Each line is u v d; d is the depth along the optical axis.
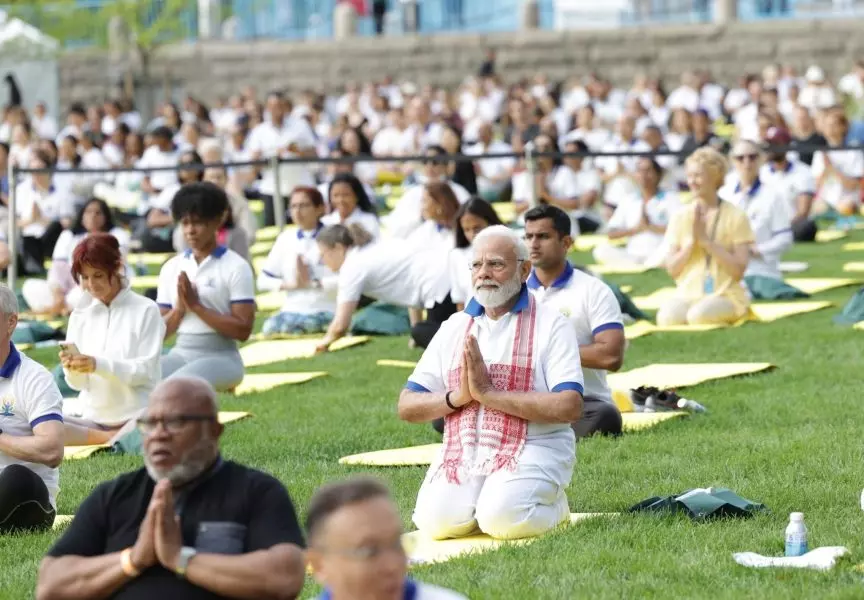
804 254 41.06
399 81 87.19
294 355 28.77
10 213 39.28
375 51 87.31
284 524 11.18
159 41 89.56
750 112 63.94
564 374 15.64
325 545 9.38
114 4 88.25
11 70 76.94
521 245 15.83
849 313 30.33
